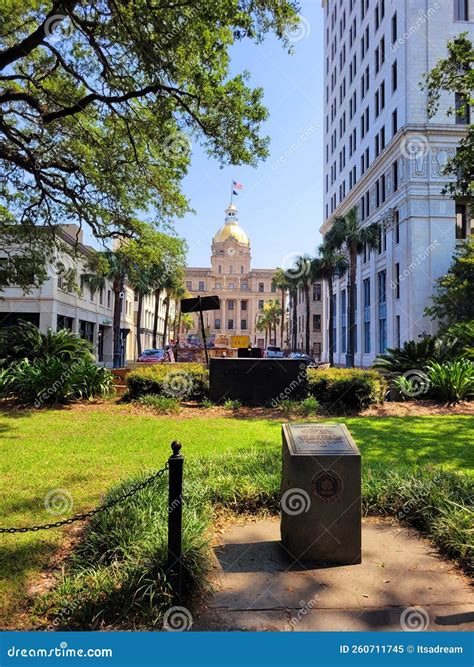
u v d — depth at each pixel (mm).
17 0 10539
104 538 3812
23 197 14891
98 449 7094
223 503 4895
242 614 3158
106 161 12750
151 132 11531
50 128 12180
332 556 3854
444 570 3768
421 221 31750
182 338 93312
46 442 7551
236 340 26625
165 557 3363
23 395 11703
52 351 13953
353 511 3885
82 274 31578
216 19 8266
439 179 31672
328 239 36781
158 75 9656
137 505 4348
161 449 7125
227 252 110312
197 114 10570
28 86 11953
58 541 4031
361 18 43188
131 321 52938
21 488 5277
